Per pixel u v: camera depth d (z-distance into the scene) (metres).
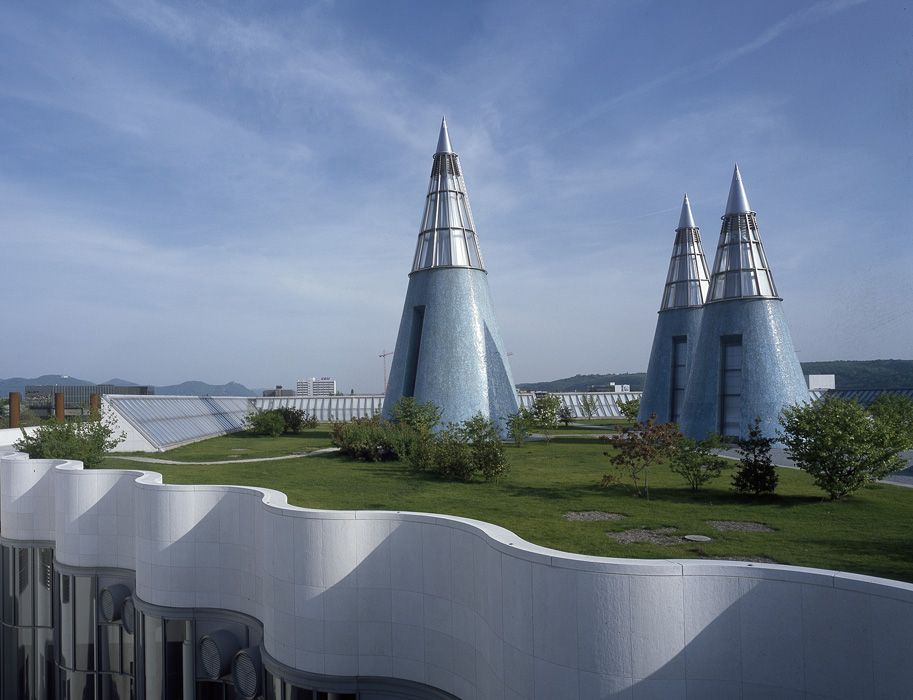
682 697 8.41
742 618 8.38
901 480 21.12
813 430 17.27
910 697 7.34
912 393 53.28
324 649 12.39
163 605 15.83
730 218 38.28
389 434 27.77
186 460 27.81
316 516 12.41
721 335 37.25
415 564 12.12
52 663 20.88
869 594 7.71
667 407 44.53
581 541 12.96
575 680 8.68
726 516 15.33
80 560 18.97
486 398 38.06
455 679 11.48
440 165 40.81
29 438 26.98
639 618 8.42
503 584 9.73
